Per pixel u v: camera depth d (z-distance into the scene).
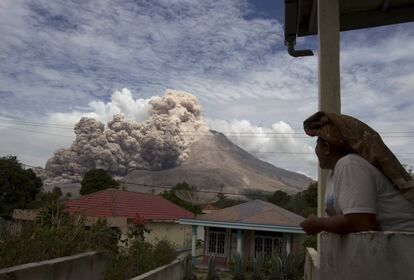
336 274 2.38
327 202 2.47
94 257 5.77
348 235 2.04
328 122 2.43
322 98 5.06
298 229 25.06
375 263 1.61
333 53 5.14
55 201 6.84
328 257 2.72
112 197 25.12
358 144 2.22
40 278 4.49
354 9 6.08
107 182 52.81
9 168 35.06
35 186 36.88
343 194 2.10
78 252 5.70
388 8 6.06
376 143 2.20
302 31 6.79
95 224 7.16
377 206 2.09
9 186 34.66
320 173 4.85
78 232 6.07
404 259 1.44
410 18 6.05
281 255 23.22
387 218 2.08
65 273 4.99
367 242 1.69
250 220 26.66
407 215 2.07
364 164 2.12
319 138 2.54
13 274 4.09
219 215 28.39
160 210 30.78
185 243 33.66
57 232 5.72
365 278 1.71
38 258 4.89
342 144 2.35
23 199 35.25
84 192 52.34
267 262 23.91
